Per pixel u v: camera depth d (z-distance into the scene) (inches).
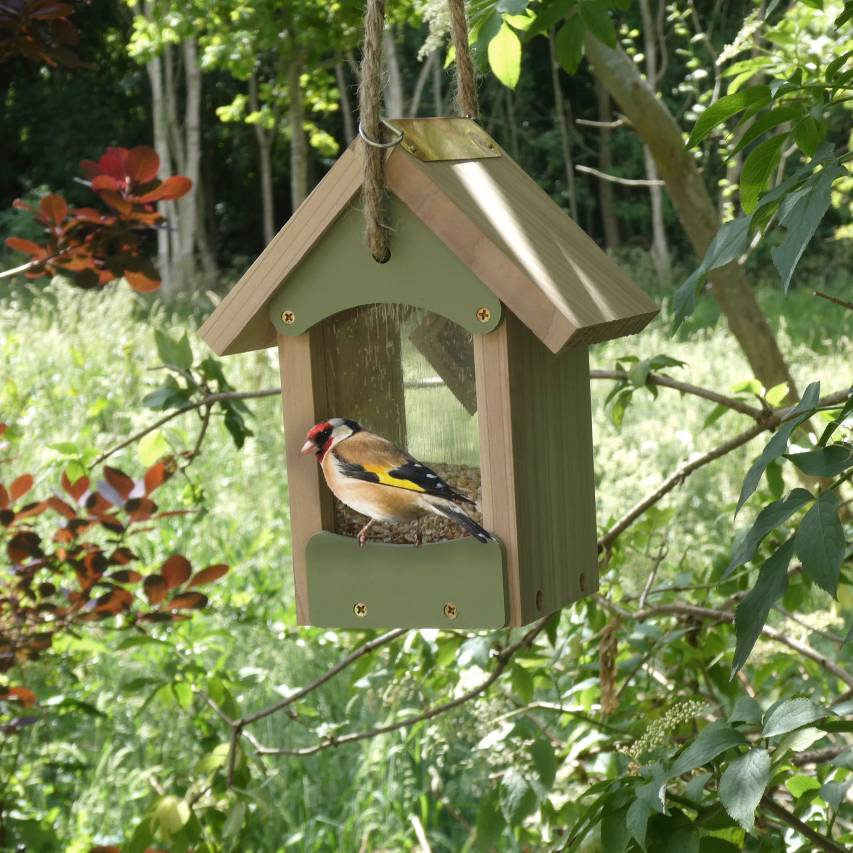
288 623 223.3
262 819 196.5
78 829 208.4
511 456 109.6
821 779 131.3
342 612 115.9
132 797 211.5
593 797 144.9
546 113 1236.5
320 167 1278.3
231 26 477.7
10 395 315.0
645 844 95.0
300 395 117.1
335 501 119.0
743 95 98.3
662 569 196.1
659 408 426.3
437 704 170.2
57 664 215.0
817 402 88.4
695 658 158.4
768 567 84.3
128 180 157.2
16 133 1285.7
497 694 159.9
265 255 114.0
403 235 110.2
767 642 159.3
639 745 113.4
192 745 225.5
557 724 186.1
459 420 114.9
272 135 1095.0
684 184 200.4
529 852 172.7
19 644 153.2
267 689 234.8
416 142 112.7
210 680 167.3
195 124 1051.3
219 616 249.6
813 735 90.4
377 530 116.2
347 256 112.5
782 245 82.9
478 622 111.1
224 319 116.0
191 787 157.9
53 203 153.0
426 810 210.2
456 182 112.2
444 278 109.2
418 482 110.5
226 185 1366.9
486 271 106.6
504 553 110.5
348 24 378.9
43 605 154.2
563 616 179.3
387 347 116.7
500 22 137.3
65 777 224.8
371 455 111.7
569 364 123.1
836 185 239.6
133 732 231.0
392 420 117.0
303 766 223.3
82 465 164.9
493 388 109.6
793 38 170.1
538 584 114.7
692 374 477.7
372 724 233.6
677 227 1199.6
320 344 117.7
